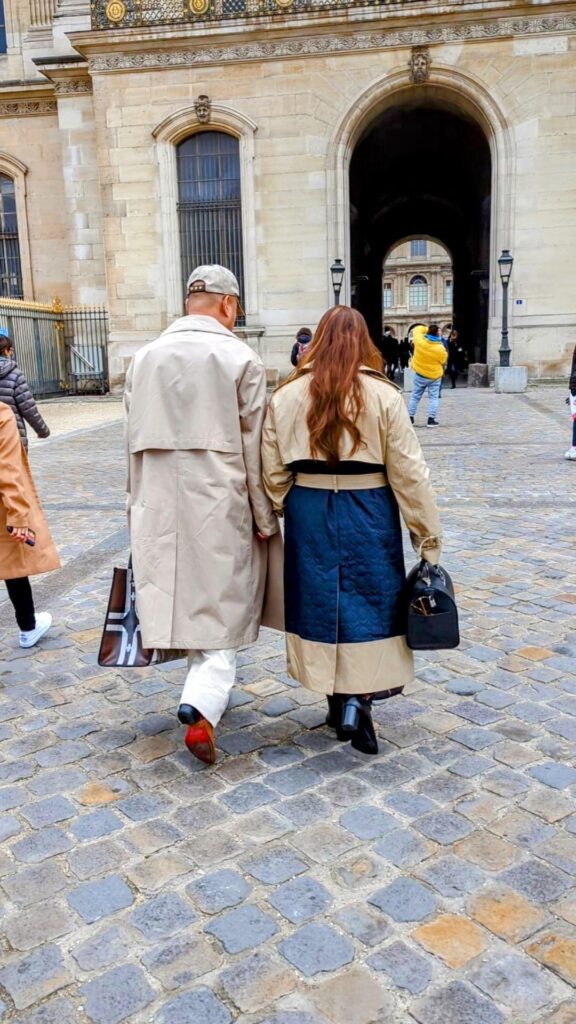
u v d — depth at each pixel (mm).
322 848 2756
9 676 4371
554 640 4609
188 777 3258
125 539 7258
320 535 3143
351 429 2996
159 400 3188
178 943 2314
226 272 3369
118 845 2807
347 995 2109
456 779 3176
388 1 22938
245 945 2301
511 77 23234
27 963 2252
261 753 3443
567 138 23375
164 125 24562
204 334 3238
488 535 6977
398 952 2258
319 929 2357
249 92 24141
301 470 3180
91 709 3934
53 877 2637
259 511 3268
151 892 2547
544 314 24125
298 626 3221
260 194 24594
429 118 28047
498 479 9406
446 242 44375
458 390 23156
